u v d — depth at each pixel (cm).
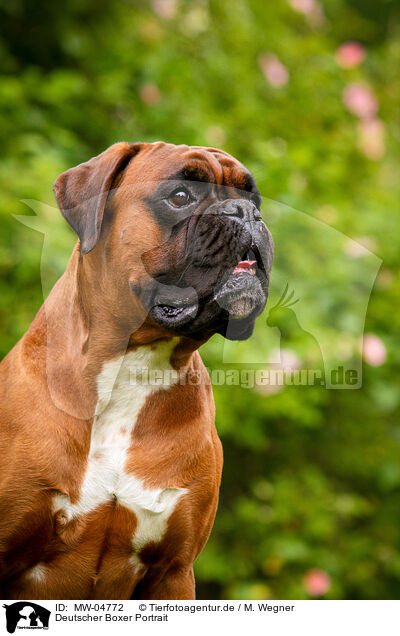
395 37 1146
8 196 656
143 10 874
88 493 399
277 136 819
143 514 405
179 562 424
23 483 392
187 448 413
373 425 797
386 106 995
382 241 793
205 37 864
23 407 399
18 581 414
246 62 852
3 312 638
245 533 746
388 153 967
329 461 783
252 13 912
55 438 396
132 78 820
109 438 407
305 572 769
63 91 759
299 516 763
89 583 412
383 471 801
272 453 751
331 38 1055
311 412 698
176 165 390
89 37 843
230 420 649
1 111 747
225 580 745
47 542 400
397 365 797
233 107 814
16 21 845
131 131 776
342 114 898
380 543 831
